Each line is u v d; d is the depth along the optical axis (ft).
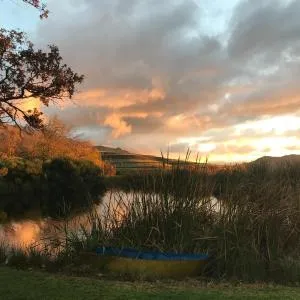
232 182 33.30
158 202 31.53
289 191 35.63
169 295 21.79
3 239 42.75
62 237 33.50
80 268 28.66
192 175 32.53
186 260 28.50
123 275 27.55
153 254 29.14
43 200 106.32
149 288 23.61
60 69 33.99
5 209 87.71
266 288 25.11
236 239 29.96
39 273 26.58
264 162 41.39
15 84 33.04
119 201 32.96
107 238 31.35
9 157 121.60
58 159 129.08
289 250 31.60
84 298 20.68
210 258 29.60
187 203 31.40
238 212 31.24
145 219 31.30
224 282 27.12
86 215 35.76
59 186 119.75
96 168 125.70
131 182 34.09
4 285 22.89
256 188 34.17
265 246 30.94
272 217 31.65
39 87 33.86
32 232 49.49
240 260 29.07
